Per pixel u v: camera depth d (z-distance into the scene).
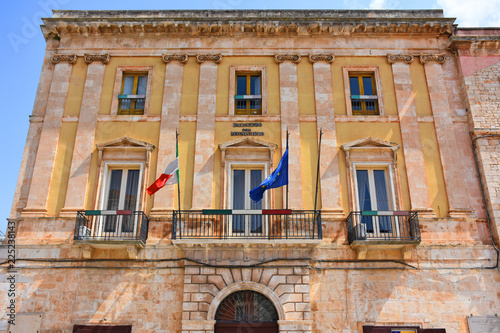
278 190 16.53
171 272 15.30
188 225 15.77
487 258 15.62
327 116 17.67
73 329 14.64
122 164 16.97
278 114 17.77
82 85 18.25
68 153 17.11
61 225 15.88
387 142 17.05
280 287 14.93
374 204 16.66
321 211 16.09
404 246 15.30
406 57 18.70
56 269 15.33
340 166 16.91
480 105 17.70
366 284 15.21
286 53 18.77
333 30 18.97
